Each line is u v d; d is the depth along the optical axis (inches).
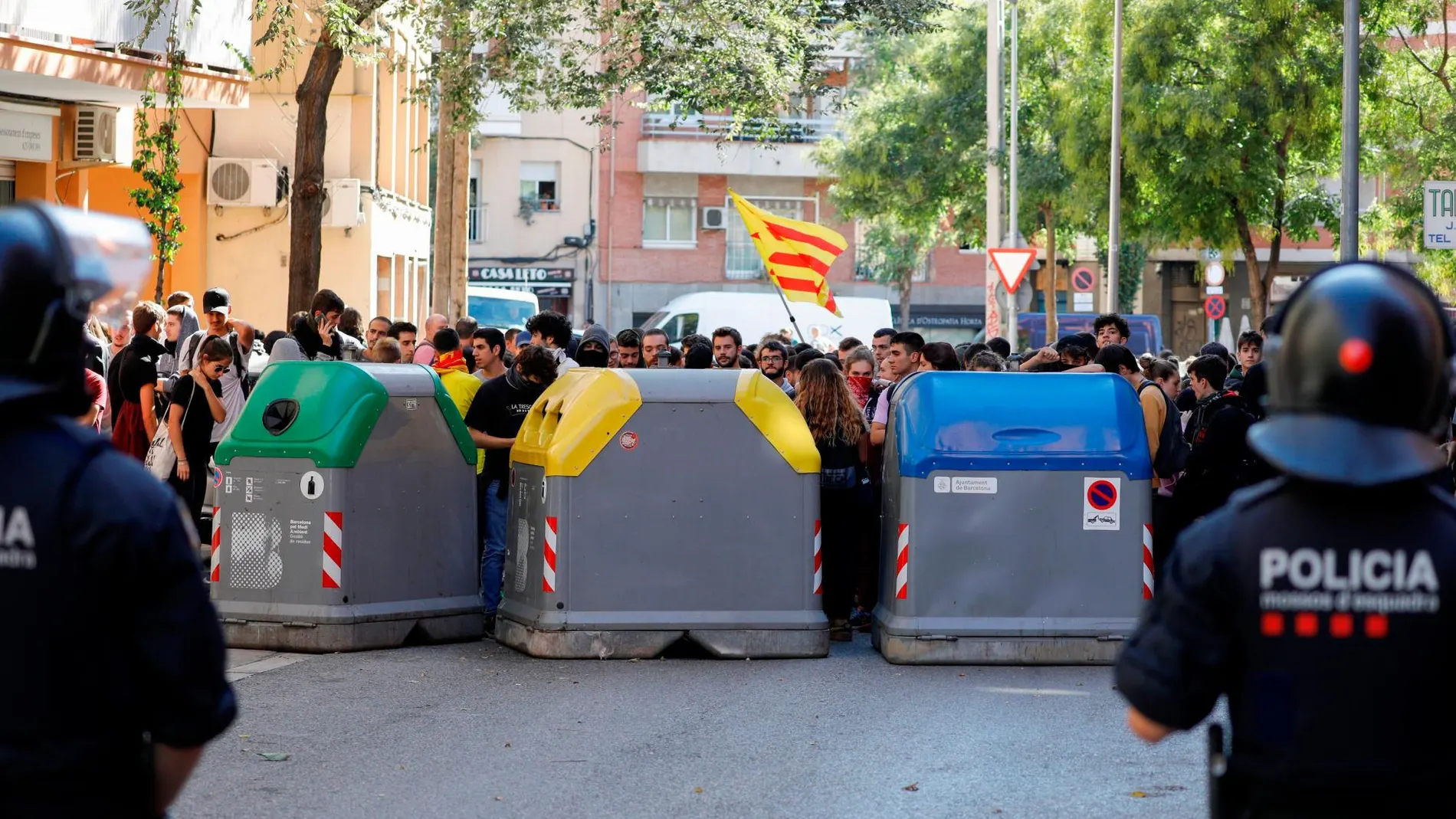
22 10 631.2
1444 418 118.3
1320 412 115.8
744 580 395.2
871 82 1905.8
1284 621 114.3
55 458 114.5
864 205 1779.0
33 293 115.3
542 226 1975.9
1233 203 1210.0
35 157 746.2
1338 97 1135.6
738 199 645.9
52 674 113.3
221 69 779.4
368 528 403.2
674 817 257.0
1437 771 112.8
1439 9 1147.9
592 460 391.5
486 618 439.5
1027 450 392.8
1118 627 391.5
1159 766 292.5
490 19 866.8
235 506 407.5
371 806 261.7
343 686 358.0
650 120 1982.0
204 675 116.3
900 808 263.7
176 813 255.1
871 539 454.6
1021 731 321.1
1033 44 1610.5
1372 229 1258.6
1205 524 119.0
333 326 573.0
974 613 392.2
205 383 494.3
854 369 482.6
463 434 422.0
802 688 362.3
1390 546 113.6
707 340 530.9
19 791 112.4
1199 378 489.1
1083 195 1334.9
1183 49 1194.0
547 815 257.8
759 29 901.2
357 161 1162.0
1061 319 1562.5
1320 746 113.3
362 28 737.0
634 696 351.6
